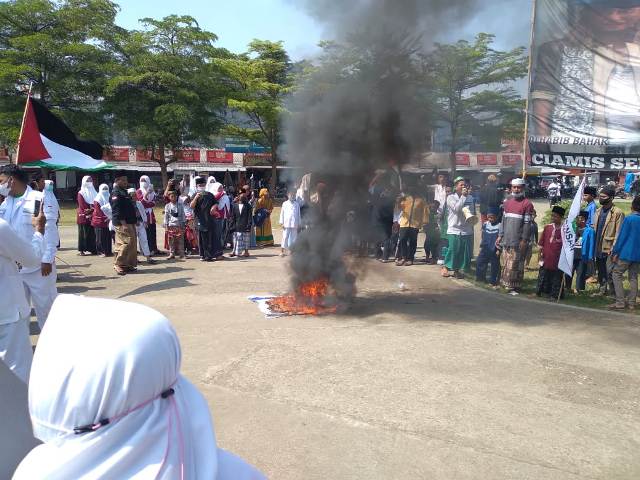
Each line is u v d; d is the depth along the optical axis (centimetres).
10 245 353
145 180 1192
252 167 4144
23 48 2880
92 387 93
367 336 592
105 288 839
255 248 1338
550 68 1101
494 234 903
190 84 3191
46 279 531
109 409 94
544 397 435
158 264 1086
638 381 471
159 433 97
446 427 380
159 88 3228
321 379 465
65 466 92
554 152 1125
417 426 381
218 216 1135
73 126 2956
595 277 969
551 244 800
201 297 777
